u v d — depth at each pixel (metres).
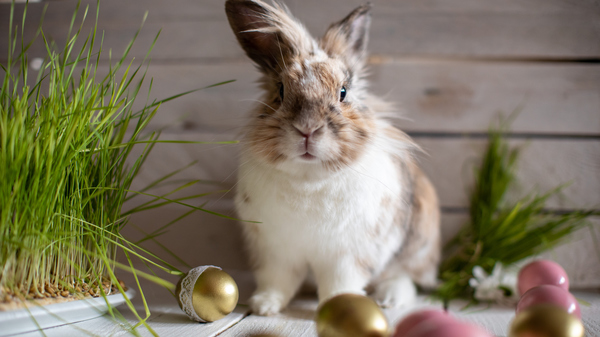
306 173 0.50
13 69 0.69
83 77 0.47
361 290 0.55
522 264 0.66
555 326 0.39
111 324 0.48
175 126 0.71
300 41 0.55
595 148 0.68
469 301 0.60
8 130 0.43
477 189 0.69
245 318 0.52
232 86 0.70
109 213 0.51
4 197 0.42
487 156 0.68
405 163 0.59
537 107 0.68
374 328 0.41
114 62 0.70
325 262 0.54
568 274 0.68
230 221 0.69
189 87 0.71
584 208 0.68
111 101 0.48
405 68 0.69
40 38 0.69
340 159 0.49
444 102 0.69
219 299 0.48
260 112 0.54
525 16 0.68
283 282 0.56
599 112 0.68
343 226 0.52
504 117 0.69
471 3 0.68
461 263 0.67
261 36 0.56
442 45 0.68
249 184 0.54
